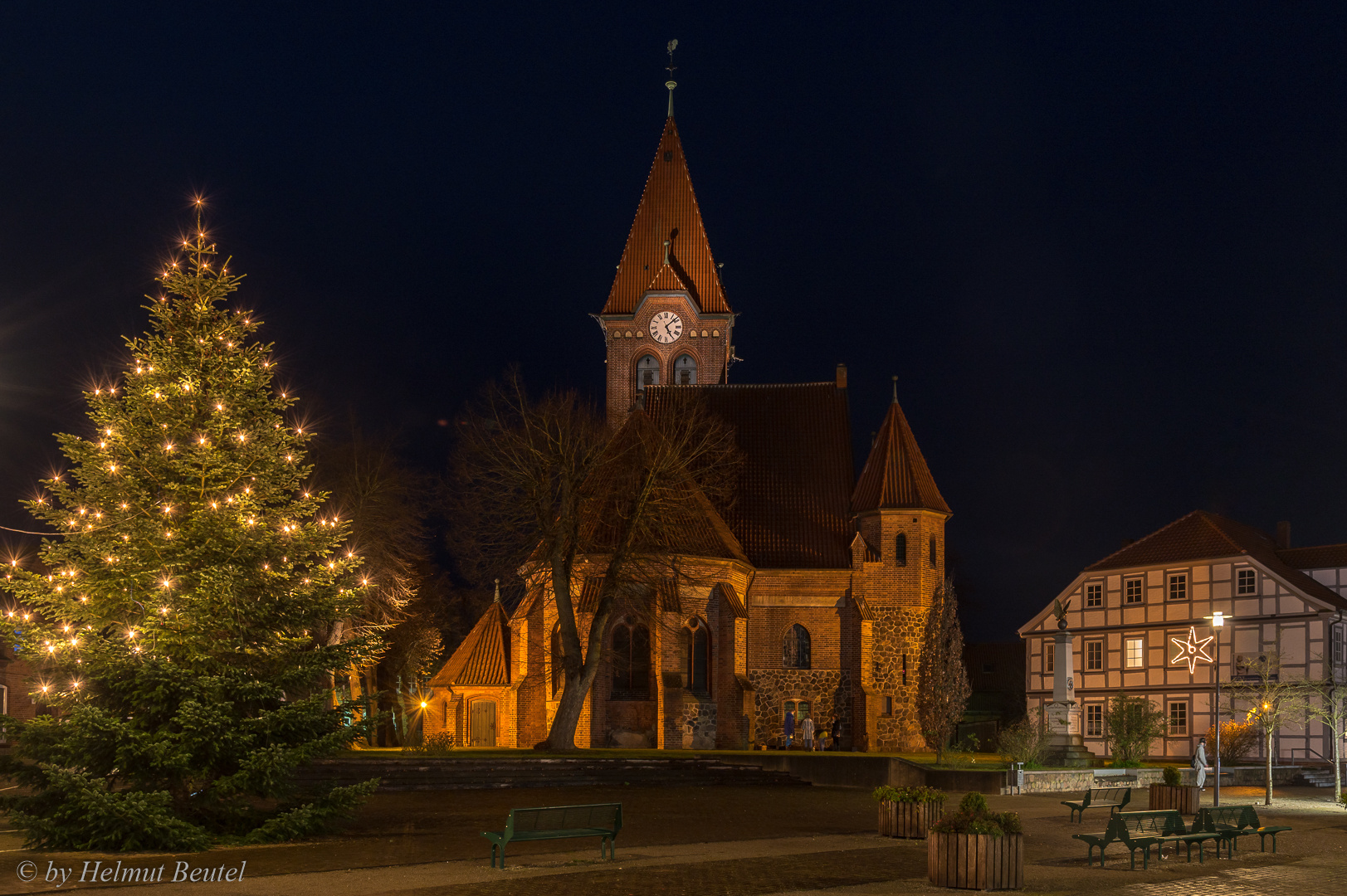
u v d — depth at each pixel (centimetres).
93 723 1756
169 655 1883
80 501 1922
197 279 2006
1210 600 5578
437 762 3069
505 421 4303
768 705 5228
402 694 5878
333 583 2064
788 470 5631
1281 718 4072
